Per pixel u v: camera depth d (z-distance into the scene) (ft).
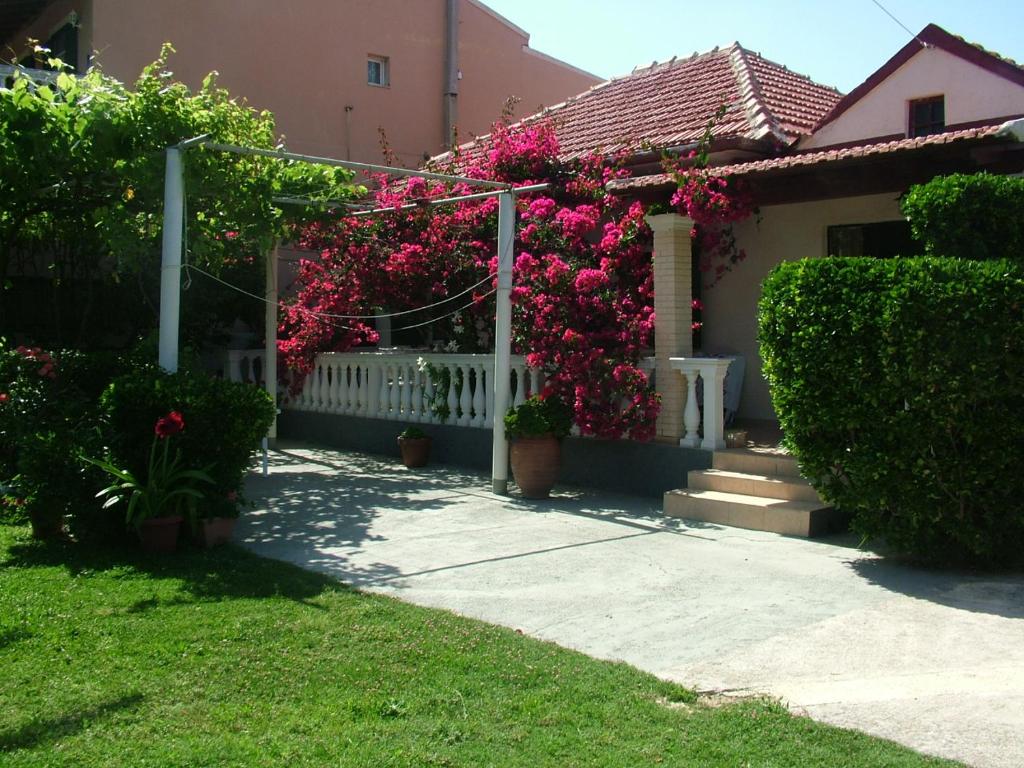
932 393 22.41
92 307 48.52
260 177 34.88
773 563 25.09
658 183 35.86
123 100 31.32
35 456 26.13
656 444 34.47
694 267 42.34
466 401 42.50
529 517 31.48
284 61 60.13
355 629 19.30
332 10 62.49
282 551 26.84
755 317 40.86
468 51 70.79
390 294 44.96
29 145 30.45
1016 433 22.20
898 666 17.51
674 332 34.14
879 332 23.16
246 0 58.39
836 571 24.20
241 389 27.73
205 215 35.01
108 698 15.79
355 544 27.66
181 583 22.77
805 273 24.75
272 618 19.95
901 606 21.11
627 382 33.50
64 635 18.81
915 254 36.99
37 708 15.39
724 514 30.01
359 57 63.93
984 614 20.40
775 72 50.57
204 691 16.14
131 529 26.48
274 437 47.98
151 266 42.68
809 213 39.14
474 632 19.30
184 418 26.21
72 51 55.16
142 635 18.84
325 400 50.90
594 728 14.84
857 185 32.35
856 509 24.62
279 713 15.33
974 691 16.20
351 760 13.62
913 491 23.21
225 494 27.25
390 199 44.88
